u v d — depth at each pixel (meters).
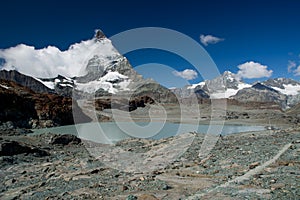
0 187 23.33
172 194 17.70
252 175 20.34
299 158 24.94
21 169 30.17
